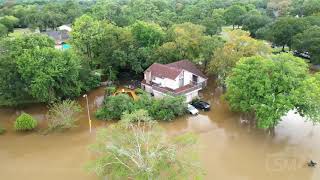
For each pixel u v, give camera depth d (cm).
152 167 3100
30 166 4172
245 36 6462
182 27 7138
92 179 3884
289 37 8494
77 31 6988
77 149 4534
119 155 3259
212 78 7056
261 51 6247
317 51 7406
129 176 3338
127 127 3822
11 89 5456
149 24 7331
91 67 6862
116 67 6881
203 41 6838
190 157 3406
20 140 4775
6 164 4219
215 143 4659
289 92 4556
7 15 13425
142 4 11894
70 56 5734
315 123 4856
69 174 4000
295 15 12144
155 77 6156
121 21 9812
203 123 5241
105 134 3594
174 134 4869
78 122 5291
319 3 11412
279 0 13738
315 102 4466
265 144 4638
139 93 6041
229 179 3906
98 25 7125
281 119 4934
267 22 10388
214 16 10831
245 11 11800
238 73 4978
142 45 7100
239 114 5538
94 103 6022
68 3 14300
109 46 6756
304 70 4825
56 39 9600
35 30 11969
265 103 4591
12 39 5819
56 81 5562
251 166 4156
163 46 6738
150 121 3878
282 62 4738
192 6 12794
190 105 5634
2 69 5309
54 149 4544
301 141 4712
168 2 14500
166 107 5344
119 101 5338
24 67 5294
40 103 5956
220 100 6100
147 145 3394
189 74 6169
